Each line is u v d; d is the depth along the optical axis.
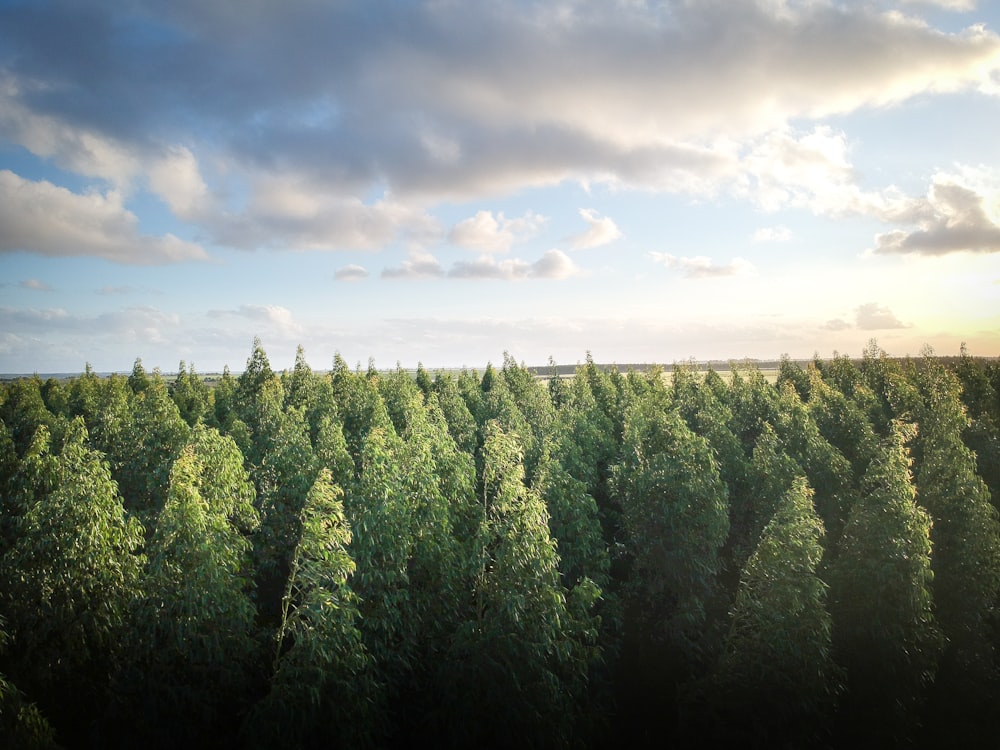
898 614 23.53
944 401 43.94
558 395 69.62
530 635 20.33
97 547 19.55
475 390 68.50
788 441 40.81
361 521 20.83
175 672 18.58
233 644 19.16
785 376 79.38
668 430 30.69
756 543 32.34
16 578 19.28
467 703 19.81
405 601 21.38
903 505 24.05
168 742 17.92
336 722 17.50
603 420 49.59
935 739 26.11
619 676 27.47
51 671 19.06
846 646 24.47
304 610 17.98
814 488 34.53
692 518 27.38
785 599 21.47
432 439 28.66
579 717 22.06
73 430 30.70
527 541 20.92
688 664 26.27
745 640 21.97
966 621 27.88
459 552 22.88
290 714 17.02
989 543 27.81
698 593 27.41
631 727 25.50
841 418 44.72
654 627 27.56
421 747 20.44
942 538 28.86
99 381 75.62
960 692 27.19
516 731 19.50
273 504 29.03
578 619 22.08
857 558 24.62
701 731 22.02
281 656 19.33
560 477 29.73
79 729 19.55
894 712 23.61
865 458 39.09
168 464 30.16
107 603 19.50
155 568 18.78
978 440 40.12
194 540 18.70
